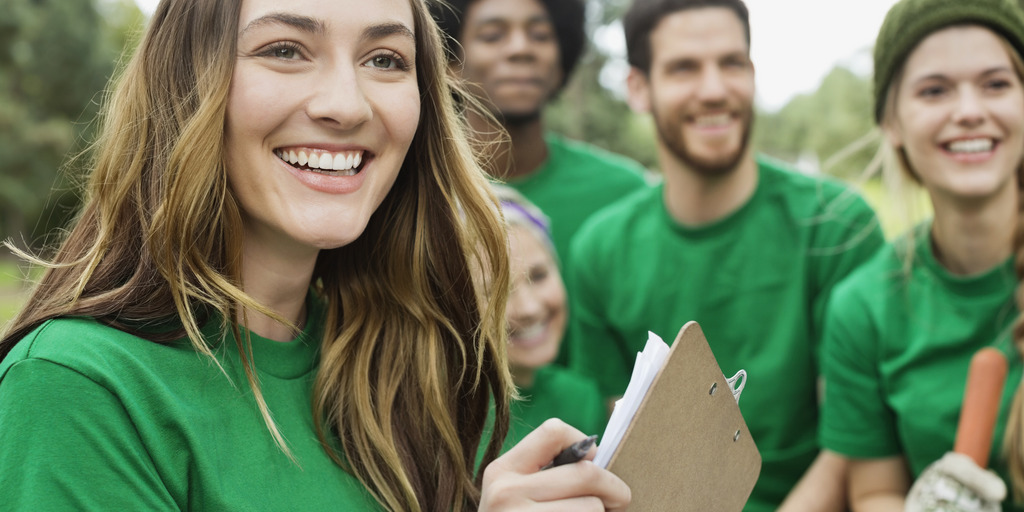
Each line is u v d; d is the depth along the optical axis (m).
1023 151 1.86
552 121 17.48
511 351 2.38
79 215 1.22
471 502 1.25
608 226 2.63
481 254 1.35
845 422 2.06
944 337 1.91
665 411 0.99
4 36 27.75
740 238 2.41
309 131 1.02
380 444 1.16
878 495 2.04
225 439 1.01
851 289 2.07
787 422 2.36
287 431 1.08
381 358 1.24
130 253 1.03
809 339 2.36
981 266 1.91
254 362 1.09
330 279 1.25
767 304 2.38
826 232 2.34
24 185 26.53
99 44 28.56
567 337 2.83
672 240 2.49
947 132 1.83
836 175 2.84
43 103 28.36
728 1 2.30
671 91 2.33
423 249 1.27
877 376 2.03
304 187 1.03
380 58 1.07
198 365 1.02
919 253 1.98
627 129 18.38
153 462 0.94
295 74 1.01
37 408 0.88
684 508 1.05
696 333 1.00
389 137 1.08
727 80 2.29
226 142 1.02
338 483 1.10
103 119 1.19
